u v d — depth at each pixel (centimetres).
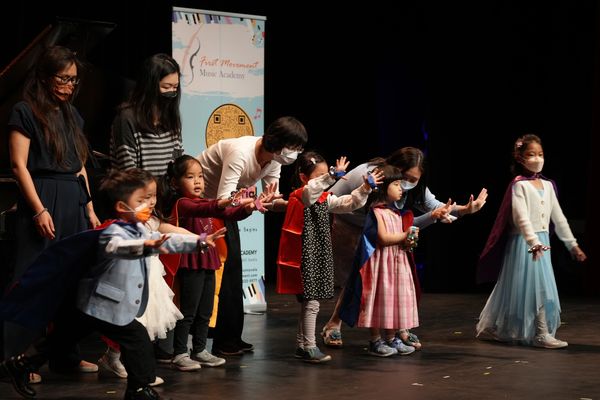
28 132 410
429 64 858
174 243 352
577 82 873
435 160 858
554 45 867
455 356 500
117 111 459
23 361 381
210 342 553
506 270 549
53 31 478
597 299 802
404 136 916
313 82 965
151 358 375
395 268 500
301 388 413
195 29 664
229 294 494
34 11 670
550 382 430
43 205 413
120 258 348
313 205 480
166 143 459
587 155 888
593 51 868
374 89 946
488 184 862
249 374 445
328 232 483
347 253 553
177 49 659
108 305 365
